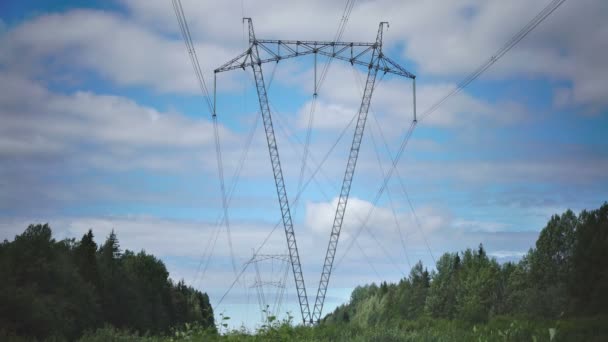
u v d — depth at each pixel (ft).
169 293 498.28
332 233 298.15
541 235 406.82
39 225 293.64
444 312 522.47
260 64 311.88
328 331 117.60
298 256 292.81
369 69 309.42
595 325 140.97
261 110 314.96
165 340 99.40
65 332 247.91
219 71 308.81
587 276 318.45
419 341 93.45
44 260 278.26
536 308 324.19
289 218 301.84
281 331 95.71
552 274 390.83
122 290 380.37
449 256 574.97
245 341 93.20
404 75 305.94
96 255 389.80
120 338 103.55
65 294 281.33
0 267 253.65
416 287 625.00
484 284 462.19
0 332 130.31
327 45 309.22
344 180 304.50
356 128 310.04
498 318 177.06
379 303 568.82
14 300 219.82
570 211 400.06
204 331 96.27
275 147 313.94
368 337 97.14
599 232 324.60
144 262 487.20
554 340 88.74
